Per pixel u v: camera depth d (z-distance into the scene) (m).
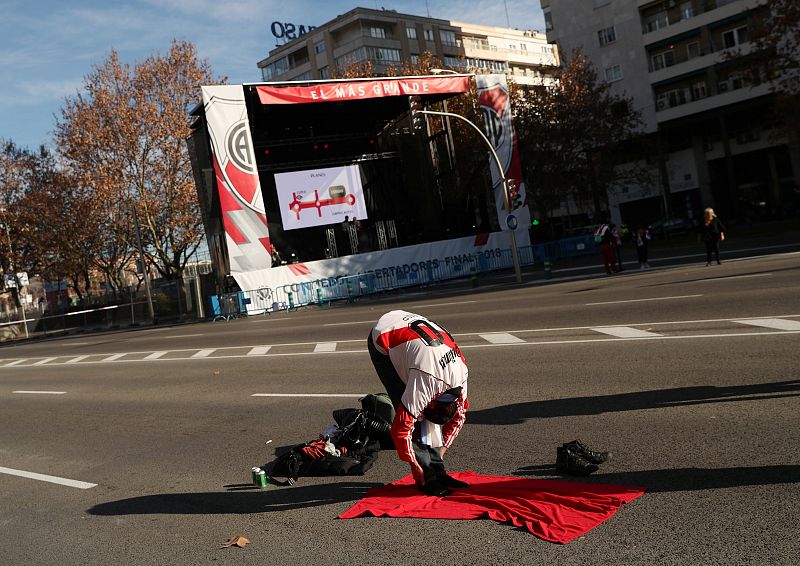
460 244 34.34
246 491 5.78
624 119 48.91
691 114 50.78
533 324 13.41
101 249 46.75
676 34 51.09
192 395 11.04
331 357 12.99
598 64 55.59
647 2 52.34
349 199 34.84
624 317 12.52
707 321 10.80
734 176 48.94
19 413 11.85
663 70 52.06
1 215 48.38
